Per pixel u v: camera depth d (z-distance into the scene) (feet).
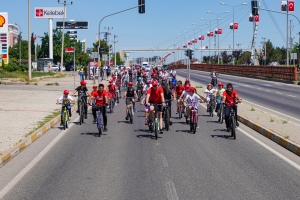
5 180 30.14
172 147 42.63
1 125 54.70
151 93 49.83
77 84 151.23
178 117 69.77
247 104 88.69
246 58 369.09
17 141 43.34
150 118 51.39
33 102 86.48
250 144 44.42
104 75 203.62
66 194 26.32
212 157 37.58
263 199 25.11
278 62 306.35
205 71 319.47
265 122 56.70
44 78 187.21
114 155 38.52
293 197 25.52
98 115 50.42
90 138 48.67
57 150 41.42
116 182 29.04
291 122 56.85
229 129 50.80
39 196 26.03
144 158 37.11
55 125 60.18
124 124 61.11
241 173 31.60
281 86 148.77
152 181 29.27
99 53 133.49
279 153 39.50
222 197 25.50
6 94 105.09
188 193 26.35
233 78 208.74
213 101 70.79
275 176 30.71
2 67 219.20
